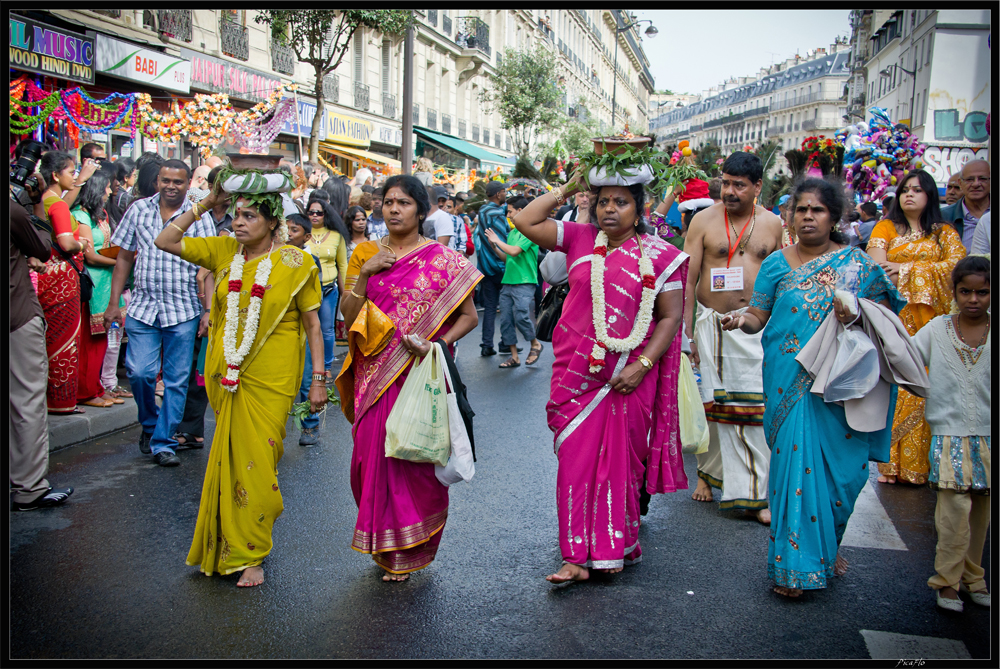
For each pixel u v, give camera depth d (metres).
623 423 3.90
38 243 4.58
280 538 4.39
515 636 3.35
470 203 13.80
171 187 5.51
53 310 6.02
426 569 4.01
